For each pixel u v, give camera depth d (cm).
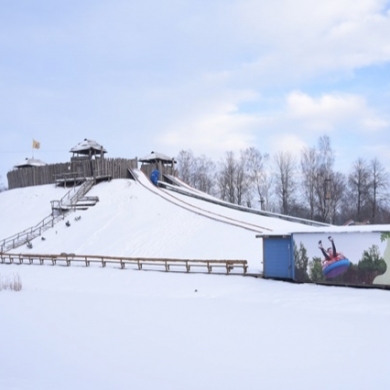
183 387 765
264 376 827
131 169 6091
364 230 2233
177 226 4288
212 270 2978
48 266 3506
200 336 1165
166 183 5953
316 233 2383
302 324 1330
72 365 896
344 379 809
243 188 8731
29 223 4966
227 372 852
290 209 8306
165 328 1272
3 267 3584
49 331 1228
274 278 2592
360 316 1471
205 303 1792
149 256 3662
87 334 1189
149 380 802
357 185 7888
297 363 912
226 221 4225
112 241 4109
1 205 5869
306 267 2408
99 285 2530
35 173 6353
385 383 786
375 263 2192
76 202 5169
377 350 1009
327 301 1830
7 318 1429
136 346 1055
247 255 3375
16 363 909
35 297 1964
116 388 756
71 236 4359
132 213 4762
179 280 2628
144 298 1948
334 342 1091
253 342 1095
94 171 5838
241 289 2255
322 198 7838
